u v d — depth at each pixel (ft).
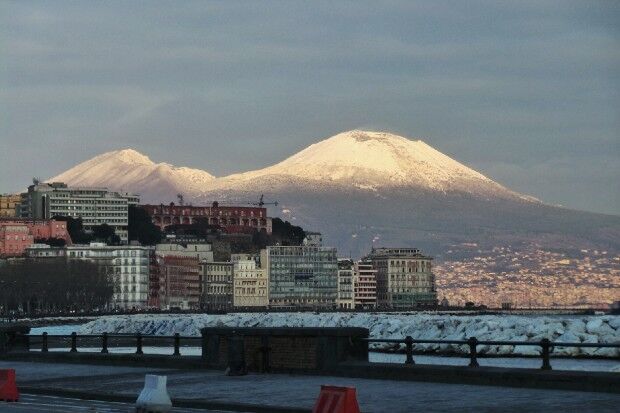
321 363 431.02
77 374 477.36
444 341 408.46
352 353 432.25
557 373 366.84
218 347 468.34
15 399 386.52
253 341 448.24
